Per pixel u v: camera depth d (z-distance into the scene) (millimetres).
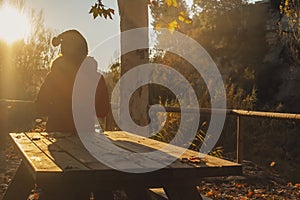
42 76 17969
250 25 28641
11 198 4469
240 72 25734
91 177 2861
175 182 3209
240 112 7969
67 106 5035
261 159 10039
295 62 22797
